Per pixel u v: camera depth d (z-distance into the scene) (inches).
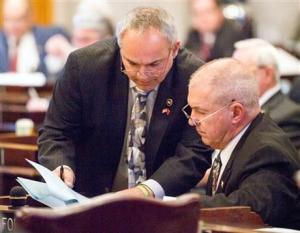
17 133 376.8
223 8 563.2
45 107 409.1
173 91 256.2
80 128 262.5
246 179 229.1
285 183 227.1
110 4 686.5
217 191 236.4
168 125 257.1
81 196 223.1
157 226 175.8
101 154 263.1
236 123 235.5
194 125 240.1
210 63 239.3
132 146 260.4
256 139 232.7
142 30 236.5
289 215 230.4
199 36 562.9
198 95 234.8
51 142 258.4
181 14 692.7
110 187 264.4
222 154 238.5
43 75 488.1
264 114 240.7
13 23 537.6
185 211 177.2
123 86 257.3
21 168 308.2
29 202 224.2
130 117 259.1
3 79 431.2
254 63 375.6
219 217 210.1
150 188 241.9
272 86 375.2
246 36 560.4
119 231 174.1
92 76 257.0
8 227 215.0
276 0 662.5
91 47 261.0
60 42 530.9
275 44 501.7
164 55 239.3
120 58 257.1
